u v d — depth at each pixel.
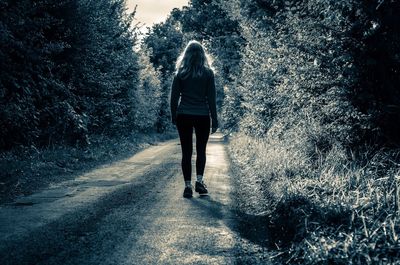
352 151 5.98
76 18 11.84
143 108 25.66
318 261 2.88
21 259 3.13
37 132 10.12
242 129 16.78
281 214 4.35
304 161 6.37
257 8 12.09
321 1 5.86
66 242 3.56
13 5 9.01
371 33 5.36
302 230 3.49
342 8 5.52
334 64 5.73
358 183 4.43
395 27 5.27
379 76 5.49
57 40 11.80
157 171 8.45
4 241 3.58
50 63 10.52
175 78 5.67
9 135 9.45
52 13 11.29
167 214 4.57
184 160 5.64
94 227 4.04
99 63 14.08
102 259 3.16
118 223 4.18
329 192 4.35
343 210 3.56
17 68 9.38
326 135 6.94
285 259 3.21
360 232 3.06
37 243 3.53
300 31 6.30
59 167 8.74
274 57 9.73
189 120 5.62
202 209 4.86
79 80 12.95
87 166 9.52
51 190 6.16
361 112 5.73
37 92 10.21
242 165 9.82
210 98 5.71
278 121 9.55
